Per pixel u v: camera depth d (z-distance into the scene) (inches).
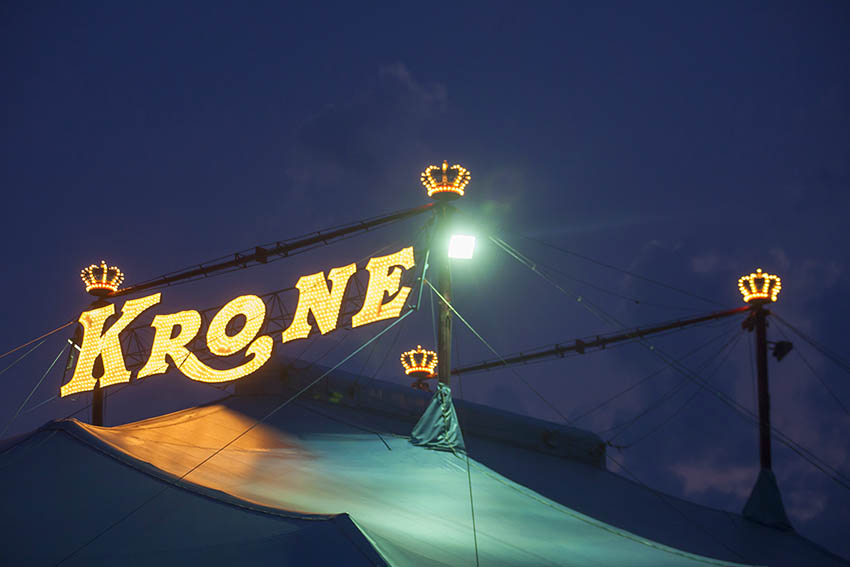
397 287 968.9
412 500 740.0
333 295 994.7
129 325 1069.1
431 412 920.9
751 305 1385.3
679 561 700.0
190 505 564.4
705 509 1218.6
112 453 635.5
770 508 1235.2
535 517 759.1
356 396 1082.7
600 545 710.5
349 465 821.2
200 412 930.1
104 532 530.9
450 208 1005.8
